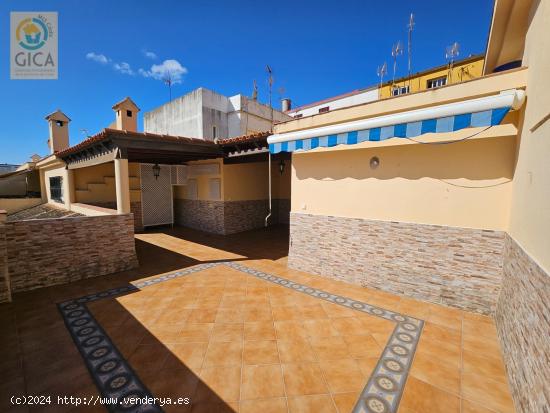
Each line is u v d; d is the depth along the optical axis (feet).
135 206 54.13
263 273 29.63
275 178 60.44
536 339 10.75
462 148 20.03
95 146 34.60
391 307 21.50
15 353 15.79
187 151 37.50
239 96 78.84
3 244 21.91
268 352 15.99
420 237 22.20
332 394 12.91
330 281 27.20
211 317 20.06
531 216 13.24
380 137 20.59
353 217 25.89
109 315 20.29
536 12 15.89
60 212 50.37
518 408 11.68
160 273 29.66
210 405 12.27
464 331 18.08
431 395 12.81
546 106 11.87
